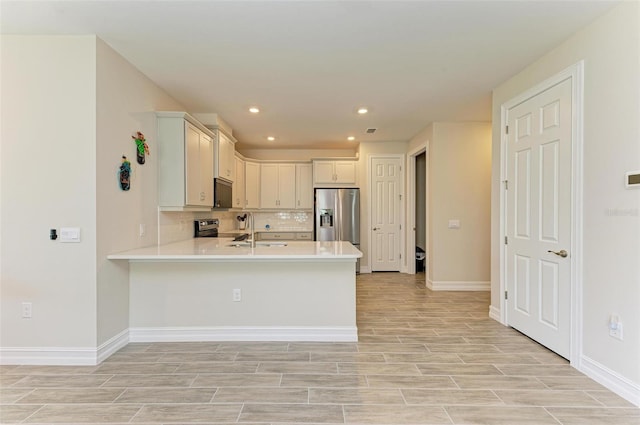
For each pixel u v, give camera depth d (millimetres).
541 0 2037
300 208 6621
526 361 2604
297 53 2717
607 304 2195
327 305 3105
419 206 6742
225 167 4691
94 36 2473
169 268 3061
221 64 2918
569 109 2516
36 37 2477
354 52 2705
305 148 6754
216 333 3072
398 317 3723
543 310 2852
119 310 2871
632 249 2021
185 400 2064
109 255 2674
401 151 6176
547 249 2783
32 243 2512
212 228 5031
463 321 3574
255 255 2744
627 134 2051
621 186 2088
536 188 2920
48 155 2496
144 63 2900
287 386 2232
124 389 2191
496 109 3514
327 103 3941
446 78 3246
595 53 2275
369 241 6258
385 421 1861
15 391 2166
